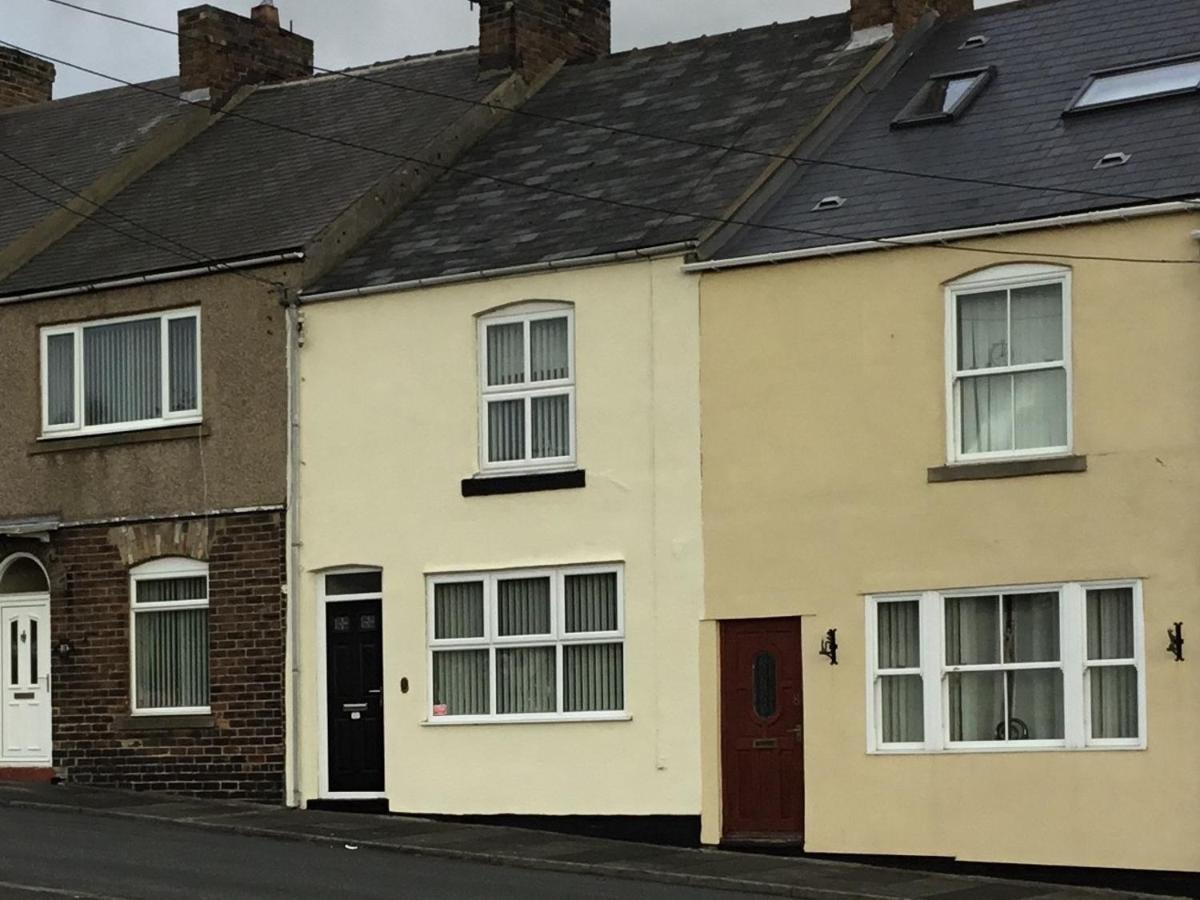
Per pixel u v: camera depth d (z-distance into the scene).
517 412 22.17
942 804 19.20
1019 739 19.03
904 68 23.94
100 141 29.17
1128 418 18.52
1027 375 19.23
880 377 19.89
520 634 21.91
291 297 23.58
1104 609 18.67
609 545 21.31
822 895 17.39
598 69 27.09
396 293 22.97
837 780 19.80
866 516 19.84
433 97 27.08
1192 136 19.50
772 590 20.30
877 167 21.53
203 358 24.19
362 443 23.05
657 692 20.88
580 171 24.17
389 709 22.56
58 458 25.09
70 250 26.31
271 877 17.33
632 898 16.67
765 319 20.59
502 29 27.11
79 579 24.81
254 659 23.48
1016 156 20.52
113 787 24.36
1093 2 23.33
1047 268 19.06
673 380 21.08
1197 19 21.91
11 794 23.47
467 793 22.00
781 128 22.86
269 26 30.14
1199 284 18.23
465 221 24.00
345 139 26.83
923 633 19.47
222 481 23.89
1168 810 18.02
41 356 25.36
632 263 21.44
